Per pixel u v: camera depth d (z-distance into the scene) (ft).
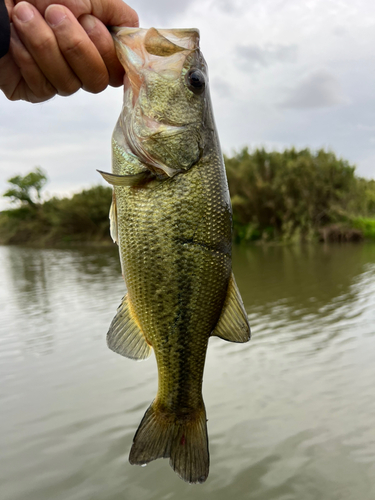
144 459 0.85
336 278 5.34
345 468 1.54
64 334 3.39
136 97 0.83
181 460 0.86
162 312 0.85
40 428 1.92
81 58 0.72
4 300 5.08
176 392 0.88
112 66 0.82
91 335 3.32
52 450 1.75
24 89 0.79
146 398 2.16
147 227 0.83
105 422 1.94
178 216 0.83
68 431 1.89
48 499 1.48
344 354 2.58
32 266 9.16
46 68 0.71
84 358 2.79
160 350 0.86
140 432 0.87
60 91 0.76
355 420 1.83
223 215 0.87
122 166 0.84
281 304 4.07
